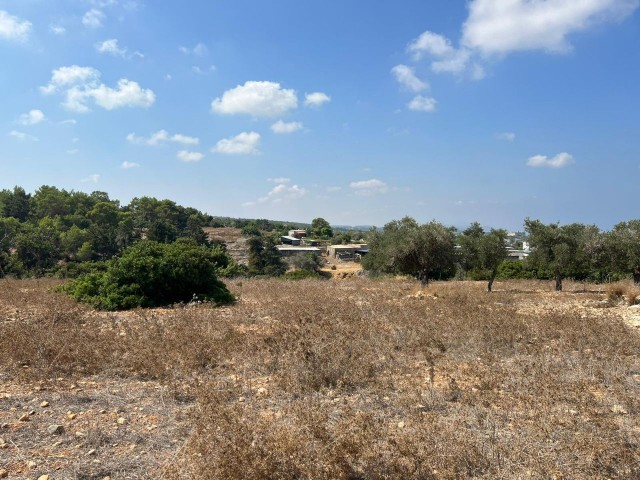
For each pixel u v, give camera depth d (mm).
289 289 18516
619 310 12602
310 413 4191
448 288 19859
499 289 22719
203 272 14500
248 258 75312
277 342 7617
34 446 4152
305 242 117125
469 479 3516
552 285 24859
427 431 4113
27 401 5355
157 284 13984
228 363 7004
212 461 3381
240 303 14086
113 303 13242
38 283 20172
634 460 3666
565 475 3504
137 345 7406
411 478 3432
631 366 6680
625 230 21609
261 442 3635
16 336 7559
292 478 3363
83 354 6930
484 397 5297
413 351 7594
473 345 8055
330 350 6668
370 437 3855
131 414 5027
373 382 5965
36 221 74938
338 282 25328
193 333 7980
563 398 5105
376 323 9688
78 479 3588
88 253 58656
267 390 5758
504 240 22141
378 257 25375
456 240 23516
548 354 7344
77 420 4809
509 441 4059
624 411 4887
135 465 3834
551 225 23141
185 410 5109
